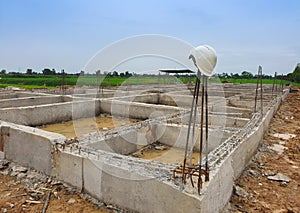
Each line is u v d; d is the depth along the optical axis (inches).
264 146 248.8
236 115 301.0
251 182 166.2
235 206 134.9
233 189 148.3
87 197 135.3
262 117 283.6
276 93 588.7
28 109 303.7
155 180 111.3
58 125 328.5
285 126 351.9
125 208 122.0
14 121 287.7
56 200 134.0
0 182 153.6
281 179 170.1
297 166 198.2
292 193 152.4
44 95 430.0
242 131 208.5
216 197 115.9
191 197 99.7
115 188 124.8
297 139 278.5
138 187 116.8
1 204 129.2
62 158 147.4
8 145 179.9
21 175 159.6
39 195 137.9
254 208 133.1
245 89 665.0
